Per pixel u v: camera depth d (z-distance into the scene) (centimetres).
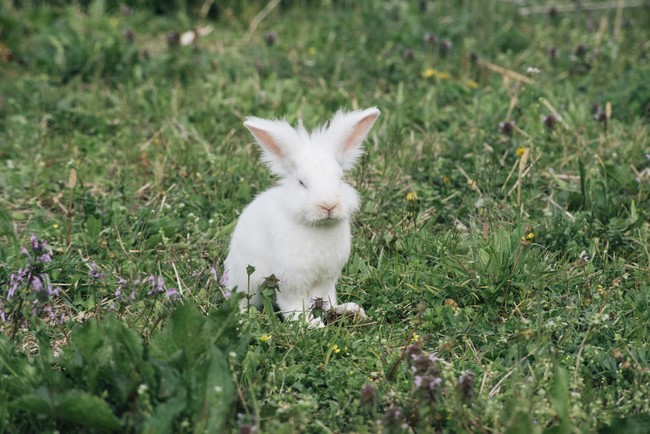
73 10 1199
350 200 556
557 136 828
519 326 525
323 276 567
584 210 706
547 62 1045
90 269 611
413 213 688
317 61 1055
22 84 959
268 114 887
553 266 612
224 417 427
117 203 704
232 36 1190
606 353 514
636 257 633
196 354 453
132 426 427
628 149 807
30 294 500
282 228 552
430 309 564
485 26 1146
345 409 470
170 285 599
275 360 507
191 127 866
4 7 1098
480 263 594
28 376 450
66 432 445
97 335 440
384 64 1042
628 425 442
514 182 733
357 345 528
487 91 961
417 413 455
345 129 583
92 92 942
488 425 450
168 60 1027
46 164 805
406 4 1255
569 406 448
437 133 862
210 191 734
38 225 693
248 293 544
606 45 1103
